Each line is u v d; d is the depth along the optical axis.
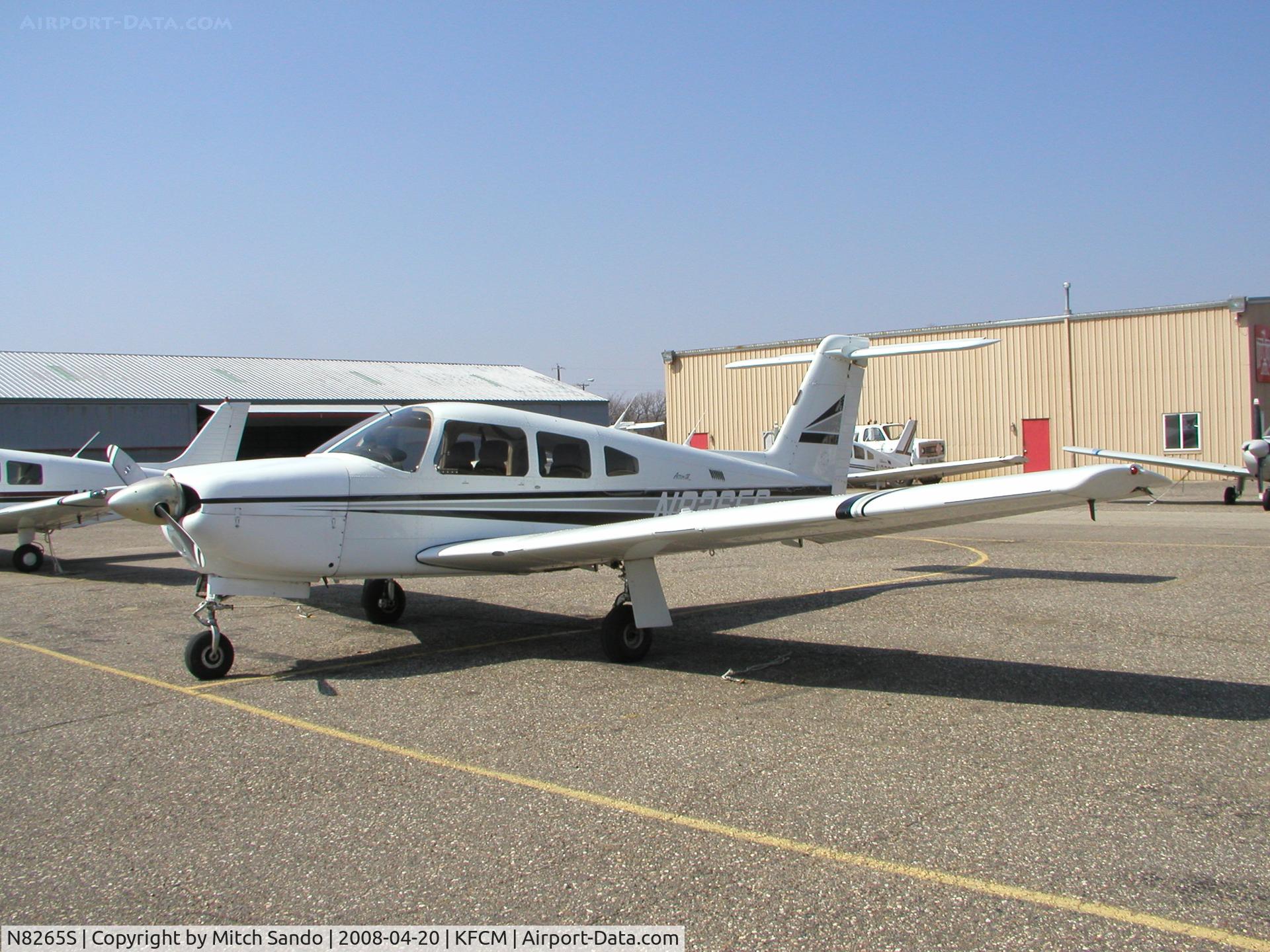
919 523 5.02
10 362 28.41
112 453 7.05
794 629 6.74
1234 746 4.02
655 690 5.13
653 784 3.70
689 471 7.61
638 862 3.02
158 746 4.29
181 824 3.40
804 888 2.83
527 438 6.66
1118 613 7.00
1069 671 5.34
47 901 2.86
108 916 2.76
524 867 3.01
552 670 5.64
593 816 3.40
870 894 2.78
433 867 3.03
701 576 9.45
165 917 2.74
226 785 3.77
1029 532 13.34
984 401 24.91
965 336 25.11
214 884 2.94
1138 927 2.58
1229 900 2.71
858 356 8.99
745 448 28.52
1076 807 3.40
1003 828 3.22
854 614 7.27
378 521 5.96
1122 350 22.98
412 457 6.18
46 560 12.76
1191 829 3.19
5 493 13.25
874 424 26.50
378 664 5.86
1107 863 2.95
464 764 3.97
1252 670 5.28
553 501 6.70
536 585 9.16
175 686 5.40
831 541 6.06
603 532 5.43
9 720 4.75
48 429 25.23
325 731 4.48
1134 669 5.36
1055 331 23.88
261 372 32.28
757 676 5.42
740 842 3.15
